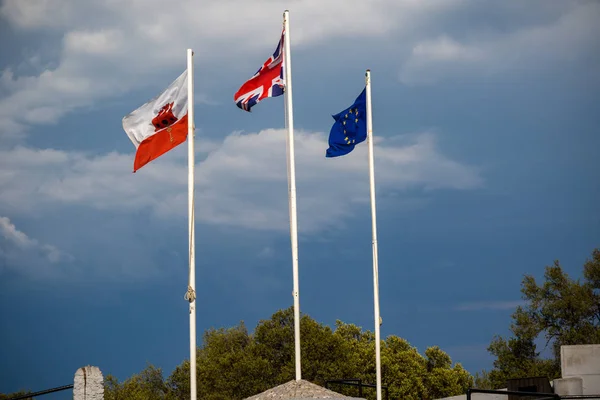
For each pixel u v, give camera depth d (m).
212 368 71.25
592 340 74.81
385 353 80.56
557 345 76.94
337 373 66.62
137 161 33.47
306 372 66.50
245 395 67.19
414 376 80.62
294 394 34.03
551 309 77.44
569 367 41.47
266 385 66.94
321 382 66.38
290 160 38.34
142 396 72.19
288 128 38.50
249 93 38.72
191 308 31.70
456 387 82.44
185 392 72.31
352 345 80.62
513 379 39.44
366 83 37.94
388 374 79.75
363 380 78.88
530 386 39.91
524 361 76.56
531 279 79.50
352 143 38.12
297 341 36.59
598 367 41.22
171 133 33.44
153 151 33.53
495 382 77.38
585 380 41.09
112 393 73.75
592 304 77.19
